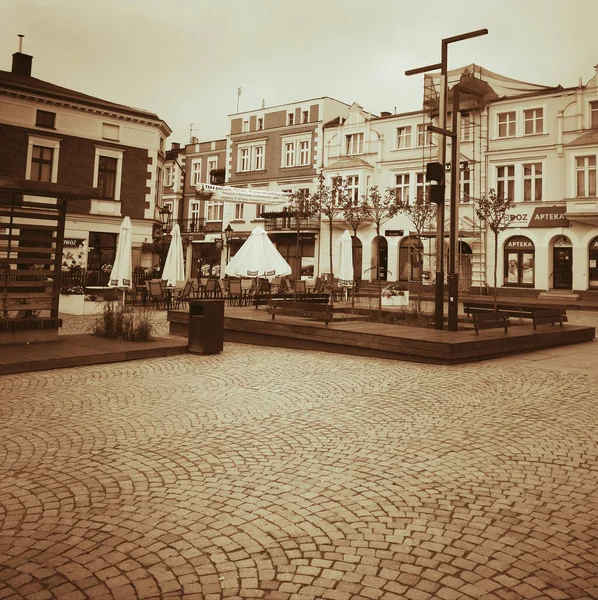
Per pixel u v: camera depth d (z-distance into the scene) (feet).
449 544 11.43
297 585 9.82
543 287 103.45
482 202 78.13
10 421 20.20
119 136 105.81
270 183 144.97
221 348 38.29
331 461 16.56
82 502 13.28
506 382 28.91
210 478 15.01
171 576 10.03
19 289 41.09
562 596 9.57
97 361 32.37
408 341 35.53
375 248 126.11
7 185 33.76
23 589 9.52
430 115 115.85
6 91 92.68
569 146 100.07
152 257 110.52
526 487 14.66
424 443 18.45
